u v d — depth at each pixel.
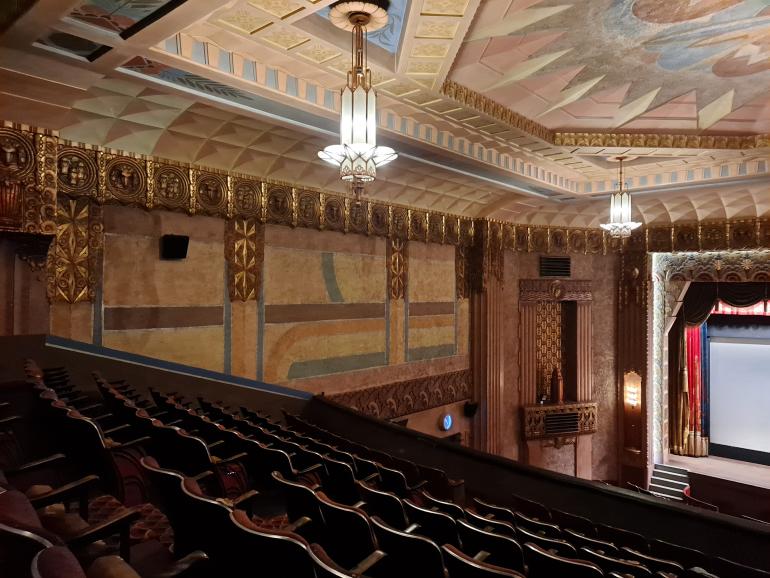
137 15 4.16
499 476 5.88
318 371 9.23
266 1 4.55
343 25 4.83
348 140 4.57
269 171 8.27
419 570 2.29
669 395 16.20
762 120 8.34
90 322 6.51
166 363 6.64
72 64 4.97
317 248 9.23
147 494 3.46
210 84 5.79
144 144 6.82
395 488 4.23
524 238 13.69
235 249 8.00
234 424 5.05
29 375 4.52
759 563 4.29
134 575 1.42
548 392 14.41
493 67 6.50
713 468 14.80
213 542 1.97
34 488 2.49
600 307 14.55
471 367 12.72
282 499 4.14
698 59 6.65
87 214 6.49
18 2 4.15
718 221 12.90
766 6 5.41
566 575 2.57
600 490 5.25
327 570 1.63
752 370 15.48
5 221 5.38
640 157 9.91
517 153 9.47
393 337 10.71
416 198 10.89
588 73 7.02
